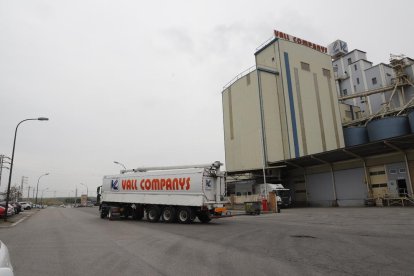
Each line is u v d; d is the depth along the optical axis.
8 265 3.62
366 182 37.16
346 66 77.75
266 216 25.52
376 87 69.25
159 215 21.36
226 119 62.81
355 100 73.94
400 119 51.22
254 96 55.00
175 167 21.47
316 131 56.69
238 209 39.12
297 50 58.62
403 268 6.44
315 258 7.70
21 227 19.31
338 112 61.28
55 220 25.53
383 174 35.78
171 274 6.54
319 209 34.75
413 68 61.25
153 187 21.83
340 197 40.34
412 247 8.74
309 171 45.59
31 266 7.61
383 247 8.87
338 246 9.33
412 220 16.80
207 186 19.56
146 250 9.57
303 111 56.09
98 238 12.84
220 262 7.57
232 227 16.42
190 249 9.58
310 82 58.69
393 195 33.94
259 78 54.59
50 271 7.07
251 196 37.75
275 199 32.25
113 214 24.16
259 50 60.50
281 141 53.62
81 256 8.82
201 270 6.82
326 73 61.78
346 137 60.16
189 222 19.59
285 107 54.22
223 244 10.43
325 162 41.88
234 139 59.59
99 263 7.82
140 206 23.03
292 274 6.27
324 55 62.53
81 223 21.47
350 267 6.66
